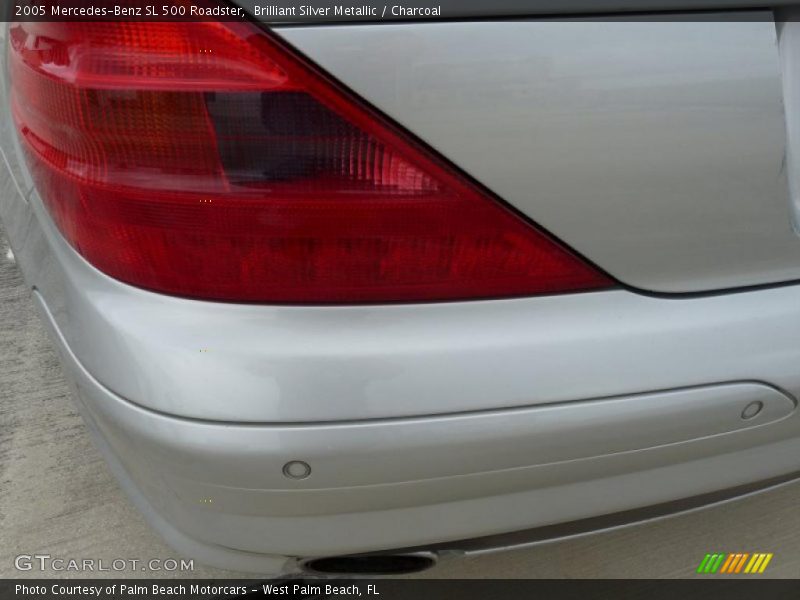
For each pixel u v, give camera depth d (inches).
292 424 37.3
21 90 42.1
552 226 37.8
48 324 50.3
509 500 44.8
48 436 78.4
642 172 37.4
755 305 44.0
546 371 39.6
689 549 69.9
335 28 32.6
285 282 36.9
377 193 35.4
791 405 46.5
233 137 34.2
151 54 33.6
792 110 40.4
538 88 34.4
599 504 47.7
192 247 36.4
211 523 43.5
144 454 40.0
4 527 68.4
